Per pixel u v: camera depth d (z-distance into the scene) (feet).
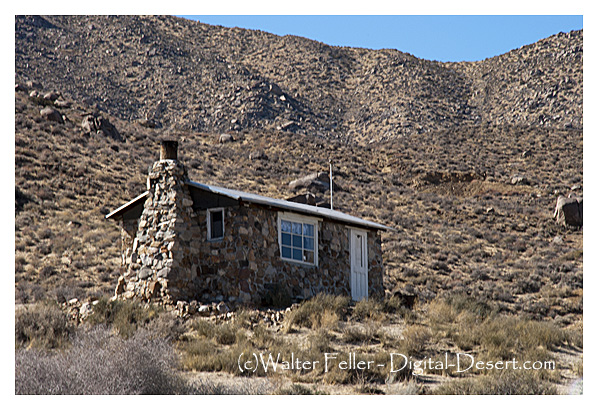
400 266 130.62
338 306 63.00
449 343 56.29
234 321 56.49
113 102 446.60
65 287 89.04
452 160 262.67
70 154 171.63
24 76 430.20
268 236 66.18
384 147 290.76
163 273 62.13
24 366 37.99
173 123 435.12
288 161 240.94
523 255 152.46
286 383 43.19
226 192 64.03
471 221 184.24
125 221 69.41
